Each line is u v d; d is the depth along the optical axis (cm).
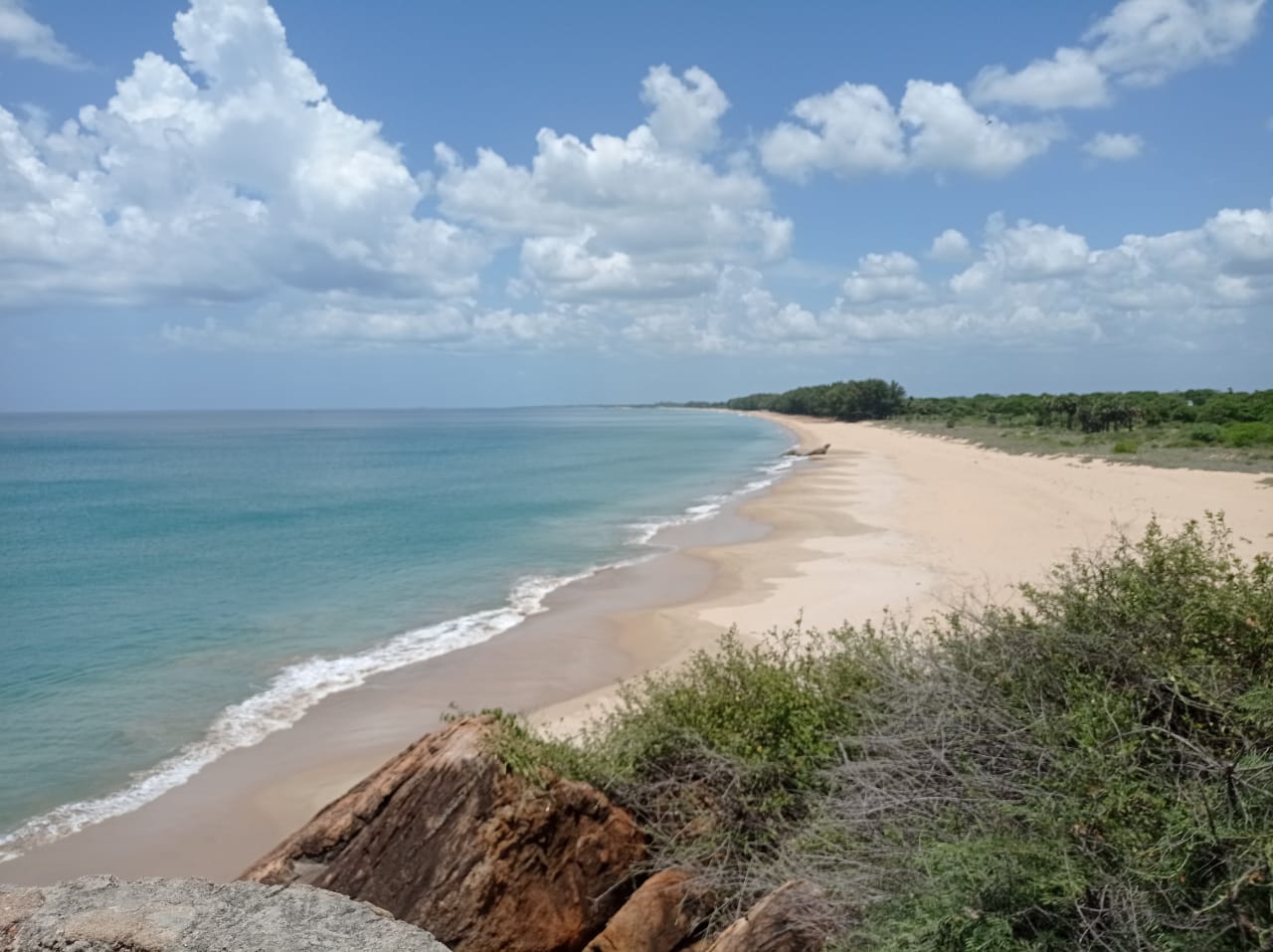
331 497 4881
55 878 951
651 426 17850
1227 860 355
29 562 2903
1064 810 410
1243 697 421
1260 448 4784
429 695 1488
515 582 2417
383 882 527
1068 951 370
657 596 2147
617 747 627
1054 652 527
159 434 16975
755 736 618
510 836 530
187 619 2092
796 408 19438
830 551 2575
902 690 562
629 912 538
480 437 13900
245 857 997
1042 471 4591
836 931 447
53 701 1503
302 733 1346
